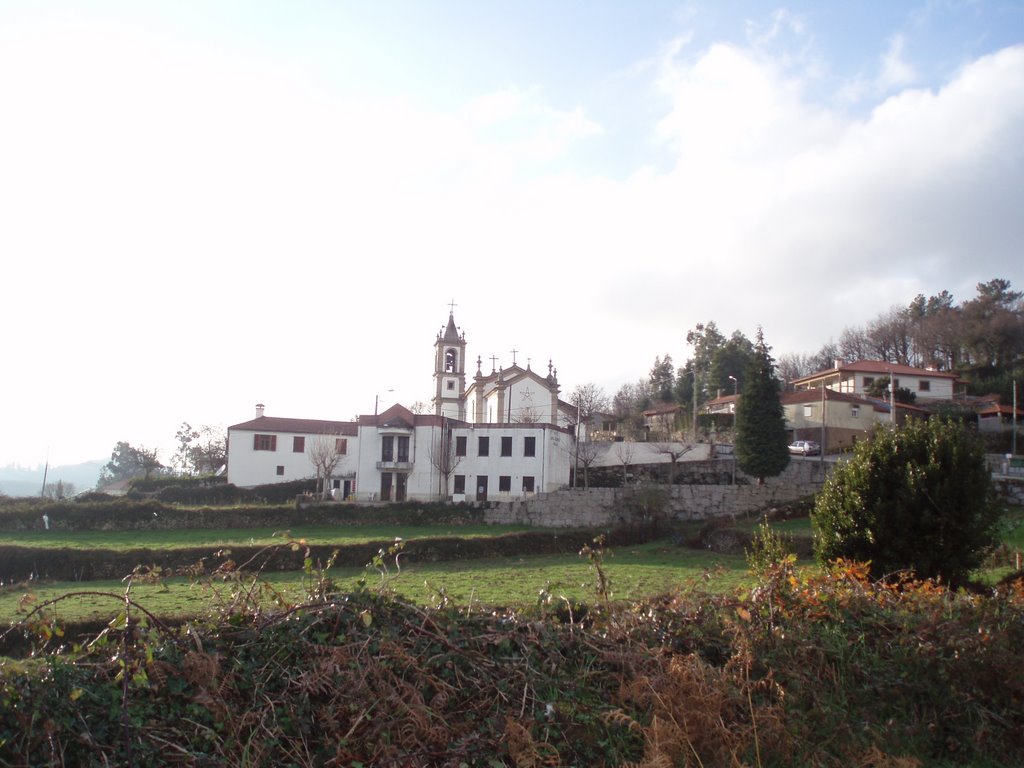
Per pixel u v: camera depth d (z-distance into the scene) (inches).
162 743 256.1
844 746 322.3
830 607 392.5
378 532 1867.6
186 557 1376.7
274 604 340.5
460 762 271.7
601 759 292.5
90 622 644.7
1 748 237.9
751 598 392.5
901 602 420.8
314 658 295.6
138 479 3144.7
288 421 2834.6
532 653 330.3
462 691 304.8
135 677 261.3
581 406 3004.4
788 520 1796.3
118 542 1617.9
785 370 4761.3
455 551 1557.6
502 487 2269.9
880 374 3159.5
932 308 4237.2
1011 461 1919.3
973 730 339.6
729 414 3186.5
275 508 1952.5
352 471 2726.4
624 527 1795.0
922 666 359.9
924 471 687.7
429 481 2308.1
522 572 1268.5
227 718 268.5
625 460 2511.1
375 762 267.4
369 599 325.7
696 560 1440.7
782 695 336.8
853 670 359.3
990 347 3447.3
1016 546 1106.1
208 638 294.0
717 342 4458.7
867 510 702.5
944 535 677.9
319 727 277.4
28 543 1557.6
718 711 315.6
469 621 337.7
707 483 2218.3
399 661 303.1
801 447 2618.1
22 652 570.9
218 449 3705.7
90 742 247.4
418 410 3735.2
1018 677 350.0
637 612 387.9
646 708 317.1
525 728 290.8
